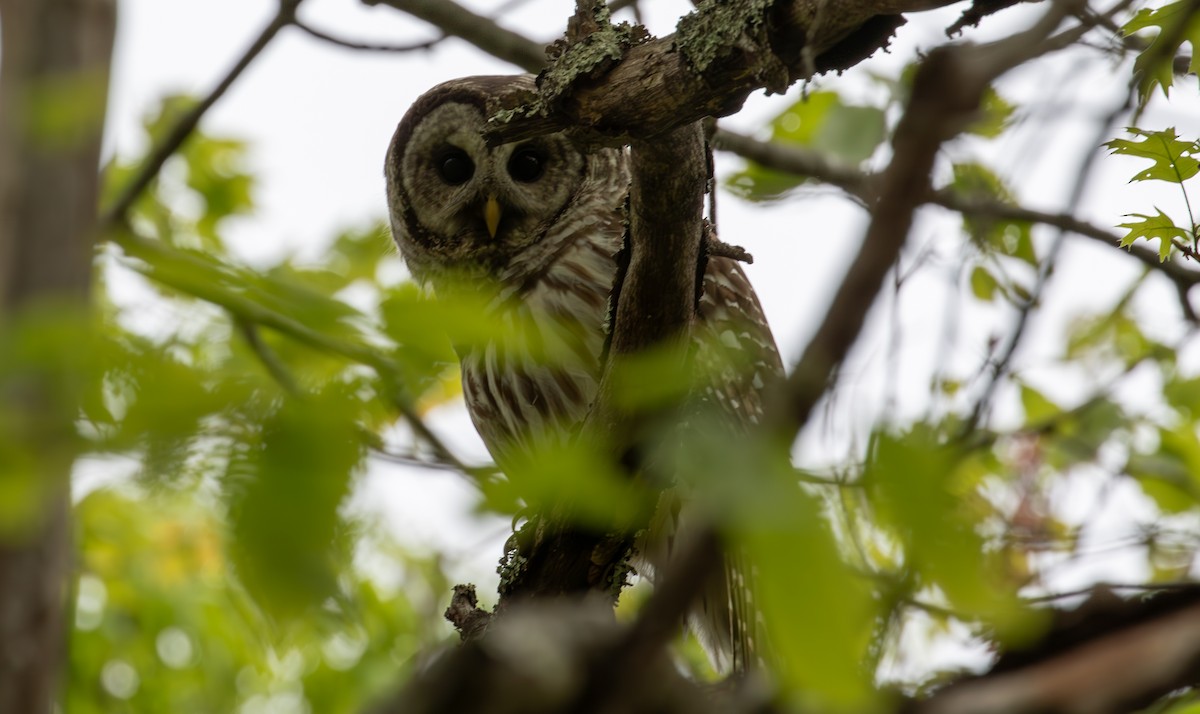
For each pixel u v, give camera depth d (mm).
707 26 6301
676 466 3221
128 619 15109
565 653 2852
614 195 12508
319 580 3244
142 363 3445
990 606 2916
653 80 6434
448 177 13000
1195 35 7207
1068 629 3488
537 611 3057
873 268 2705
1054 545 9602
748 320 11586
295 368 4582
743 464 2701
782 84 6129
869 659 2934
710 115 6508
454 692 2846
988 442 6191
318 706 15141
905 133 2803
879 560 3207
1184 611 3318
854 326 2699
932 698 3340
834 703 2566
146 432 3260
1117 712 3162
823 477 2951
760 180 12750
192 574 15148
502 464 3965
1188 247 7945
